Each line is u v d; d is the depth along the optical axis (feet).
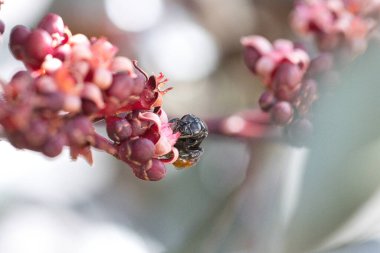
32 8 1.01
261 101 0.67
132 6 1.08
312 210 0.50
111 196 1.07
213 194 0.98
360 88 0.51
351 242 0.51
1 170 1.01
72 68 0.51
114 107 0.53
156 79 0.56
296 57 0.68
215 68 1.08
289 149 0.69
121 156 0.55
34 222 1.01
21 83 0.50
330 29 0.72
